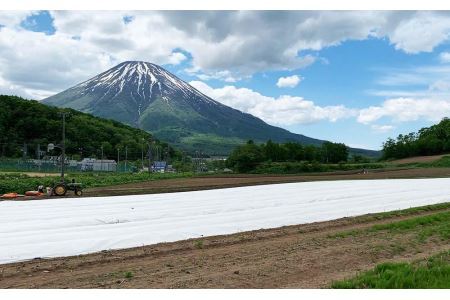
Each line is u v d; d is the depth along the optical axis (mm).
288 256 13781
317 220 22484
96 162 114125
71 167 106312
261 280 11172
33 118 138250
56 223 19828
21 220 21141
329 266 12695
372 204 28609
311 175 71375
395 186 42031
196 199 31531
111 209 25547
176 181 58062
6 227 18969
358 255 14047
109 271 12117
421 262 12852
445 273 11078
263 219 21766
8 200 31609
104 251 14914
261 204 27891
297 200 30500
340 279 11328
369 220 22672
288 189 40000
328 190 38438
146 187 46625
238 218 21922
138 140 168875
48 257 13930
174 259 13555
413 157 121375
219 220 21234
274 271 11984
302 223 21484
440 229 18531
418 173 66375
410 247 15523
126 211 24547
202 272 11883
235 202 29234
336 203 28891
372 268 12547
